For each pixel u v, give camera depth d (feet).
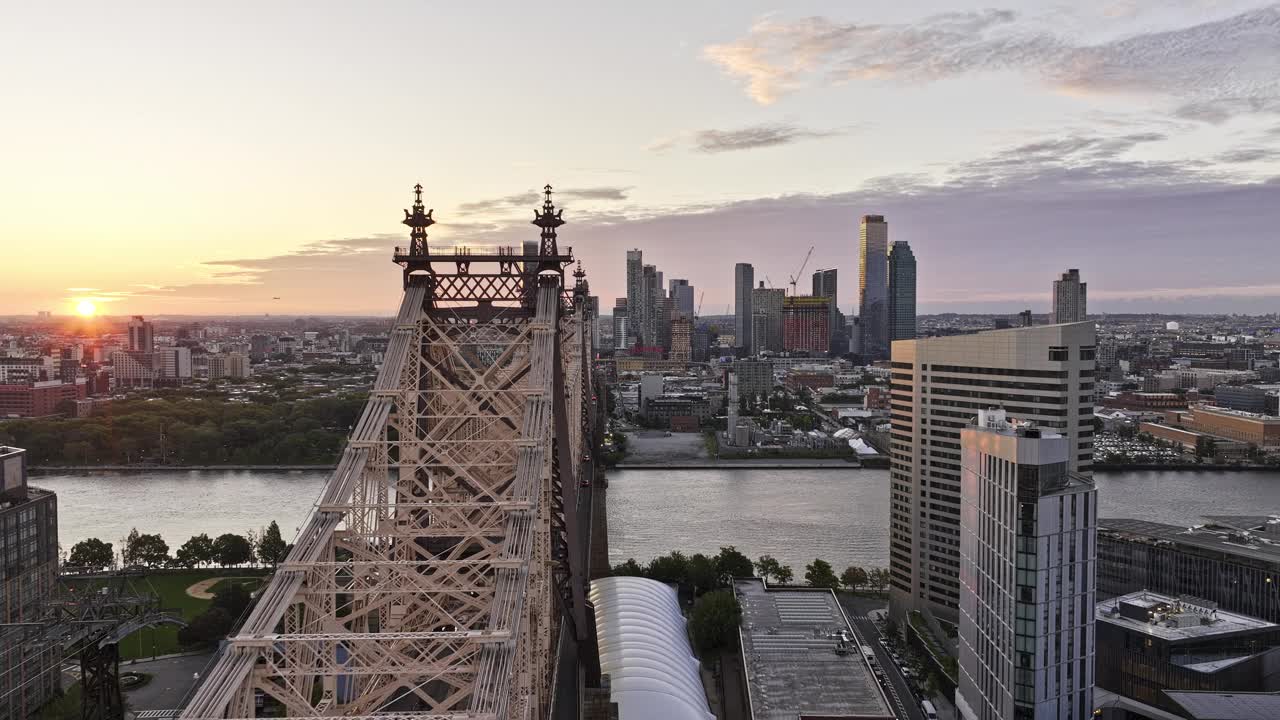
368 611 207.72
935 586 619.67
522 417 279.69
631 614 485.15
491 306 305.12
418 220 301.43
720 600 563.89
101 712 372.58
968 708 425.28
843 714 427.33
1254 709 399.03
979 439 406.21
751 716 426.10
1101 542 624.18
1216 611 492.95
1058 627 369.91
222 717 158.71
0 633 405.59
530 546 213.46
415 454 257.34
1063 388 547.49
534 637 245.86
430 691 255.91
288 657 177.58
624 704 367.45
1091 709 378.94
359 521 225.97
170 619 470.39
